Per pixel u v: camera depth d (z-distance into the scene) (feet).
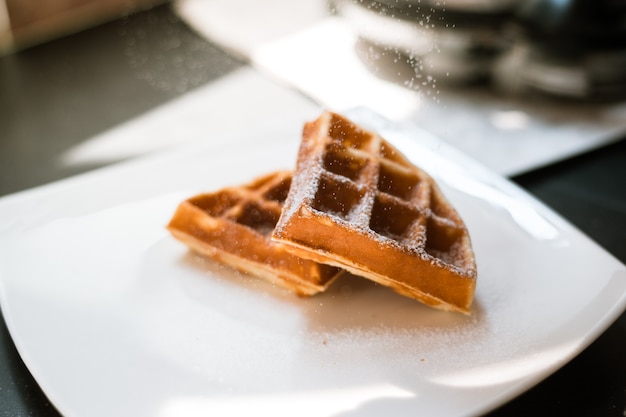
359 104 1.91
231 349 1.38
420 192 1.53
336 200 1.44
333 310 1.44
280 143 1.85
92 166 2.02
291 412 1.28
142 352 1.37
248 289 1.49
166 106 2.26
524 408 1.34
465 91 2.27
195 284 1.50
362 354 1.36
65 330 1.41
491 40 2.19
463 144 2.00
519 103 2.22
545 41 2.14
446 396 1.28
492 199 1.65
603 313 1.39
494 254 1.54
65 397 1.29
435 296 1.39
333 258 1.37
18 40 2.66
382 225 1.47
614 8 2.10
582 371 1.39
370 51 1.93
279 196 1.62
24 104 2.30
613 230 1.74
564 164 1.95
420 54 1.98
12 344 1.46
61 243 1.58
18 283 1.49
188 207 1.55
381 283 1.42
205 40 2.60
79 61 2.52
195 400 1.29
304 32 2.52
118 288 1.49
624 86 2.19
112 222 1.63
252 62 2.42
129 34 2.68
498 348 1.35
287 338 1.40
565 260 1.51
